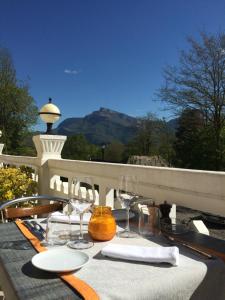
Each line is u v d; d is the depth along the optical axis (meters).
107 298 0.77
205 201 1.51
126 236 1.25
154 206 1.36
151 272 0.90
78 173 2.75
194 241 1.16
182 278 0.88
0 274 1.02
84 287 0.80
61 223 1.45
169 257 0.95
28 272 0.91
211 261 0.97
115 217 1.49
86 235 1.27
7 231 1.31
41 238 1.21
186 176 1.60
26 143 24.19
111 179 2.26
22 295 0.78
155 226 1.28
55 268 0.89
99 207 1.29
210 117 14.99
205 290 0.93
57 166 3.22
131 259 0.98
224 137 15.05
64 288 0.81
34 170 3.83
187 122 16.05
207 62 14.58
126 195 1.44
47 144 3.51
